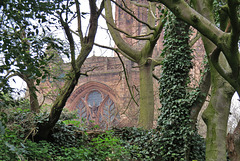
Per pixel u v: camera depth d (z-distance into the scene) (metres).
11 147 5.53
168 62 12.71
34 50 6.39
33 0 6.12
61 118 15.75
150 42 17.59
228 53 6.62
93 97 43.38
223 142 8.99
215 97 9.25
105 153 10.75
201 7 9.27
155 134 12.57
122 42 19.11
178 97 12.35
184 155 11.88
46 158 10.06
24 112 11.12
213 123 9.10
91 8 9.74
